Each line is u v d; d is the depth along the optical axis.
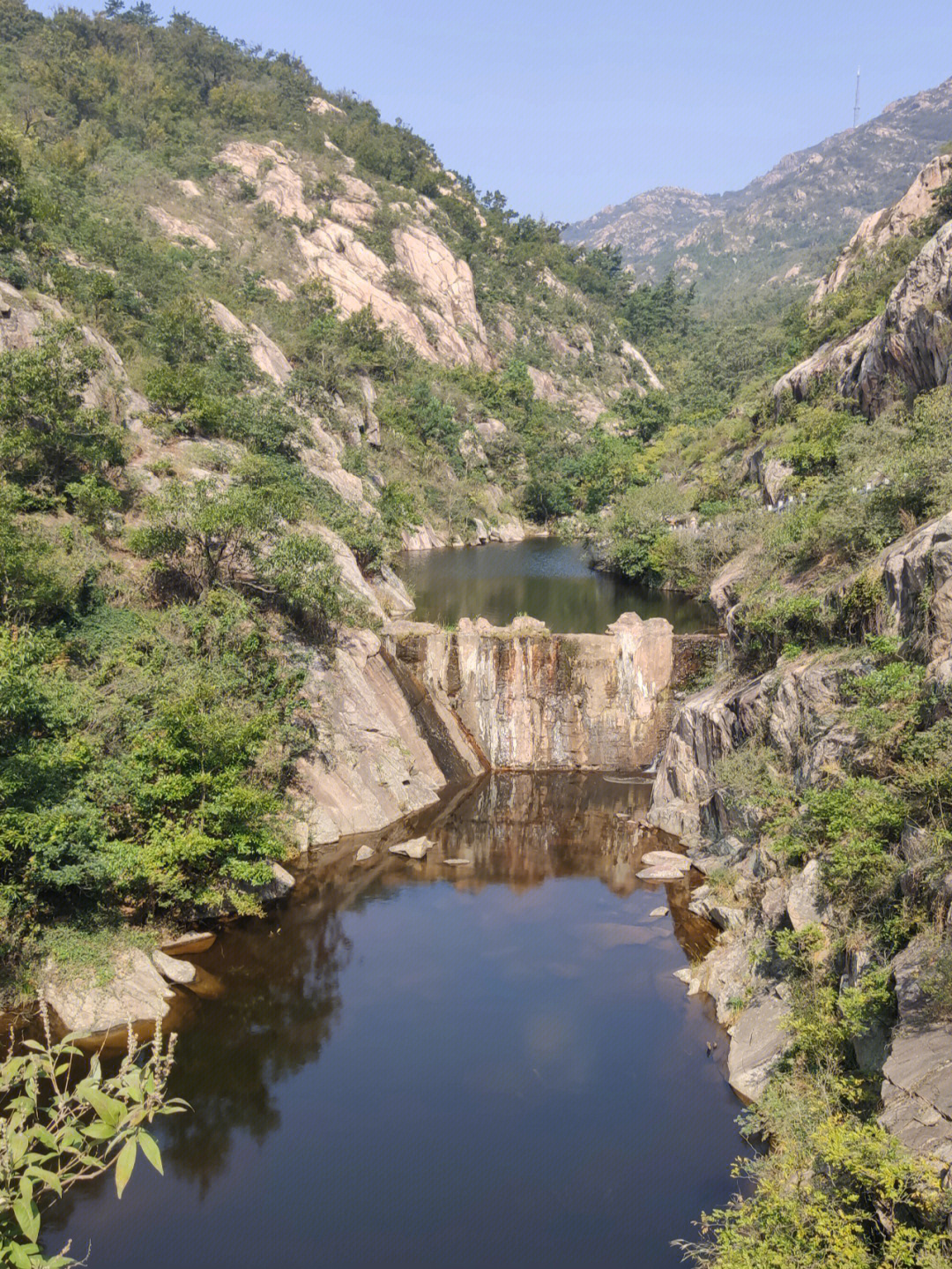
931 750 18.53
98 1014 21.31
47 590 28.03
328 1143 18.08
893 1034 14.86
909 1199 11.55
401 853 31.20
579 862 30.73
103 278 52.00
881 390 46.47
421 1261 15.23
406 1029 21.64
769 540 37.75
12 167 52.78
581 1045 20.91
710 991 22.78
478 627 39.75
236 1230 15.99
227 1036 21.36
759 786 26.44
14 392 34.91
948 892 16.03
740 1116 18.17
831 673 25.20
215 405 47.44
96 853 23.05
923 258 42.88
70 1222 16.31
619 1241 15.69
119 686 27.52
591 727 38.78
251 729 26.72
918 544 23.55
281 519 39.34
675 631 45.59
